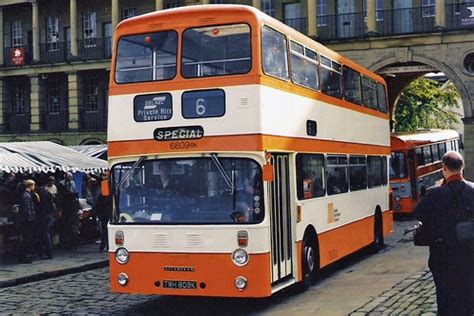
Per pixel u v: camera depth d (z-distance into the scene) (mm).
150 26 11633
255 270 10602
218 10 11281
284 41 12344
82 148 29062
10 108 51875
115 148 11539
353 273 15633
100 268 18062
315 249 13703
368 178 18453
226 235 10703
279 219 11695
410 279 13586
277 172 11734
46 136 49094
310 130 13523
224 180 10859
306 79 13508
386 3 38875
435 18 36875
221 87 11023
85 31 48844
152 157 11297
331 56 15445
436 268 6742
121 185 11430
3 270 16844
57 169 20406
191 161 11070
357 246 16906
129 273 11195
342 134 15953
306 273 13047
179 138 11117
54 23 50219
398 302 11172
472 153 35938
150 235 11078
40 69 49250
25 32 51625
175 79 11266
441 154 35312
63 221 21062
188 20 11398
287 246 12086
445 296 6680
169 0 45625
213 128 10969
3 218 19219
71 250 20953
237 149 10828
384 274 15102
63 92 49906
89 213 22797
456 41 36156
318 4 41125
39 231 18922
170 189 11133
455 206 6668
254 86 10906
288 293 13156
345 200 15938
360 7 39812
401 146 29797
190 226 10852
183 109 11164
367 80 18906
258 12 11281
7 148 21656
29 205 18172
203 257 10789
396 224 28094
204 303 12648
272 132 11297
